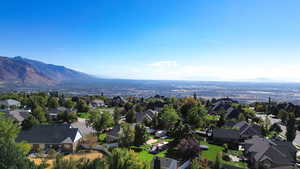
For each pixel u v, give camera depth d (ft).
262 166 125.39
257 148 140.46
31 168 61.52
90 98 474.90
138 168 69.15
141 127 166.20
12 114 230.89
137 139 161.68
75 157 131.34
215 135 187.11
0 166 55.01
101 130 205.26
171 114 225.97
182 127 166.71
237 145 175.52
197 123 223.92
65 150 149.48
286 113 265.95
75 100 437.17
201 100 415.23
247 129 193.98
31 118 179.93
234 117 274.16
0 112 252.42
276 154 127.95
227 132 187.11
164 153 151.02
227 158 142.51
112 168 66.39
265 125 220.64
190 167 115.65
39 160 122.21
